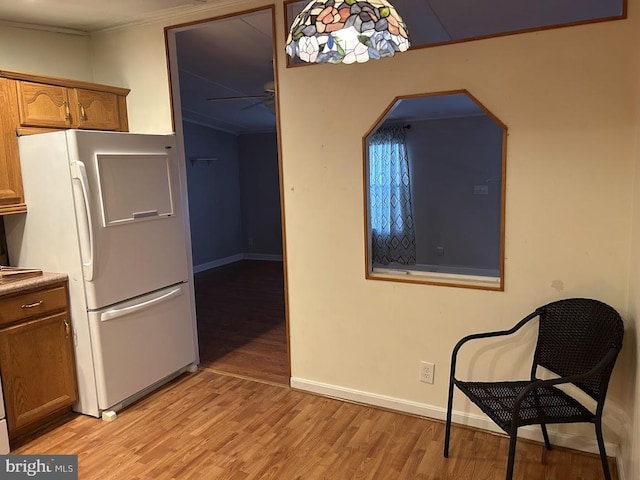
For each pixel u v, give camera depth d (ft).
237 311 16.20
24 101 8.90
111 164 8.83
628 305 6.83
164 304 10.19
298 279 9.65
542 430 7.63
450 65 7.64
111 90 10.43
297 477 7.18
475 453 7.65
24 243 9.34
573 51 6.81
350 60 5.51
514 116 7.29
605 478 6.32
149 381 9.89
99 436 8.42
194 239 23.72
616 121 6.70
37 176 8.84
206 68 14.47
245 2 9.13
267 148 26.07
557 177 7.14
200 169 23.97
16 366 8.09
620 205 6.81
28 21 9.84
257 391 10.05
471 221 21.16
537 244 7.40
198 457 7.74
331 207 9.05
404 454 7.68
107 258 8.87
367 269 8.89
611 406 7.21
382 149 21.83
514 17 9.93
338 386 9.59
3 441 7.87
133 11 9.53
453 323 8.25
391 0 8.98
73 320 8.98
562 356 6.91
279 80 9.14
